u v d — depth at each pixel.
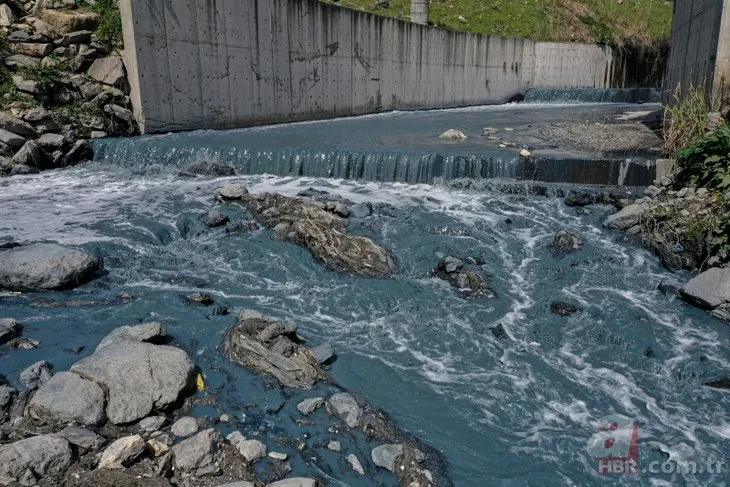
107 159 12.61
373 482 3.87
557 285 6.96
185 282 6.93
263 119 16.94
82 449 3.84
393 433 4.39
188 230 8.48
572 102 26.78
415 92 23.42
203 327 5.80
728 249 6.84
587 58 29.58
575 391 5.09
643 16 32.72
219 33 15.11
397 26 21.69
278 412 4.52
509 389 5.08
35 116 12.14
